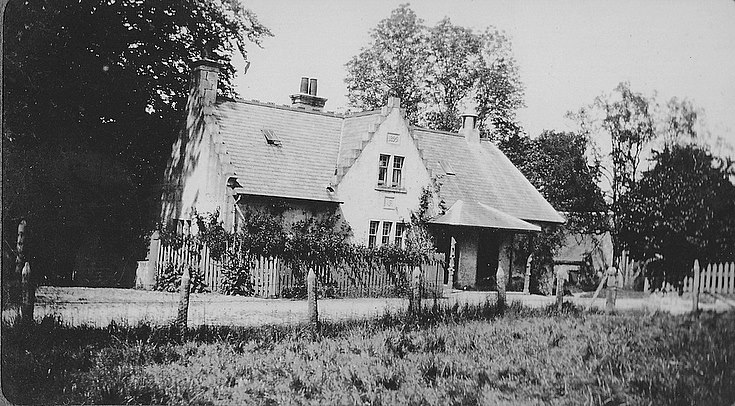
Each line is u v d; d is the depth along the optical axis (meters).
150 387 10.95
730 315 15.75
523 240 20.33
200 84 18.73
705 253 19.36
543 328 14.41
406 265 18.03
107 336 12.52
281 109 19.64
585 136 20.61
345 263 17.22
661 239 19.66
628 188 20.16
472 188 20.91
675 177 19.59
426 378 11.66
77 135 18.45
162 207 19.19
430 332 13.68
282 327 13.23
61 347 12.33
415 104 21.17
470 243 19.75
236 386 11.05
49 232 17.38
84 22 18.20
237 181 17.66
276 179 18.31
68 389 11.23
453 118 21.80
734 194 19.20
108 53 18.78
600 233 20.50
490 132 22.06
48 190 17.69
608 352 12.96
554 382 11.77
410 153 20.22
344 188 19.05
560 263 20.50
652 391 11.71
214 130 18.27
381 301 16.33
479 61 20.75
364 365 11.82
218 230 17.27
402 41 20.08
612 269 19.61
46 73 17.88
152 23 19.02
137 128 19.52
